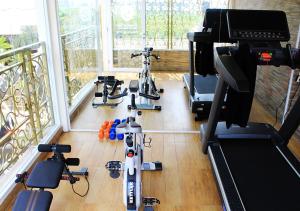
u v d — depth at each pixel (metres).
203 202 2.16
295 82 3.21
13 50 2.34
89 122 3.60
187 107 4.14
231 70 1.96
